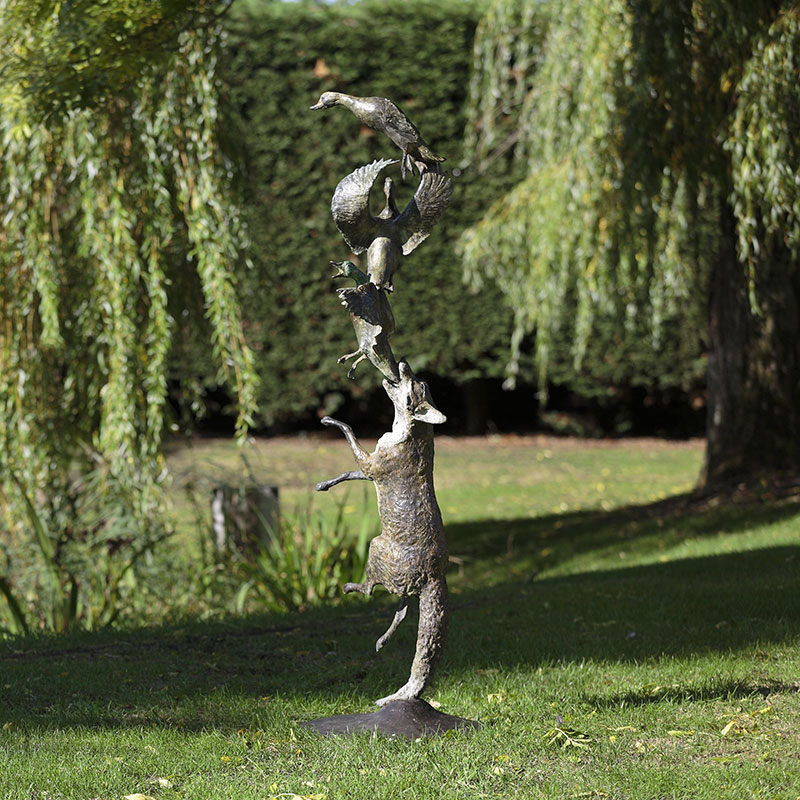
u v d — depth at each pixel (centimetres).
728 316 1524
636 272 1352
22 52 995
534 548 1412
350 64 2305
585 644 777
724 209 1463
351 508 1736
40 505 1148
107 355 1127
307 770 529
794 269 1480
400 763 528
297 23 2292
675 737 577
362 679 707
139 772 531
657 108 1241
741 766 528
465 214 2378
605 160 1303
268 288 1280
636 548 1311
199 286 1229
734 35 1191
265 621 912
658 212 1370
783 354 1489
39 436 1129
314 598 1098
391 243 579
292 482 1991
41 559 1073
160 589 1113
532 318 1630
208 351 1324
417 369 2450
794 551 1124
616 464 2227
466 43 2311
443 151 2333
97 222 1048
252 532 1204
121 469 1050
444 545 571
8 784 509
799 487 1416
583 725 595
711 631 805
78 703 648
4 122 988
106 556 1095
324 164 2341
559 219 1445
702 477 1582
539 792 493
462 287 2419
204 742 571
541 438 2645
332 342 2417
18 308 1065
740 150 1202
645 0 1221
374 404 2625
